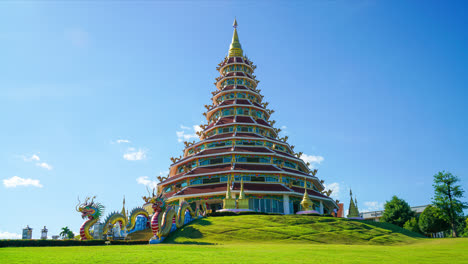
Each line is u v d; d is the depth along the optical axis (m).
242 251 30.58
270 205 71.31
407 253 30.33
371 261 24.34
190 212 58.97
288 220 55.72
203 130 92.06
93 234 53.50
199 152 82.25
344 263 23.19
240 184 71.69
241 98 95.81
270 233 49.50
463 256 27.98
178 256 25.95
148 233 53.09
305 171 89.06
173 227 52.91
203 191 71.19
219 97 99.81
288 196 72.75
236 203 65.81
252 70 108.50
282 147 88.25
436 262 23.95
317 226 53.50
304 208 69.00
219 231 50.34
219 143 83.50
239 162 77.31
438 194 83.88
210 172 74.50
